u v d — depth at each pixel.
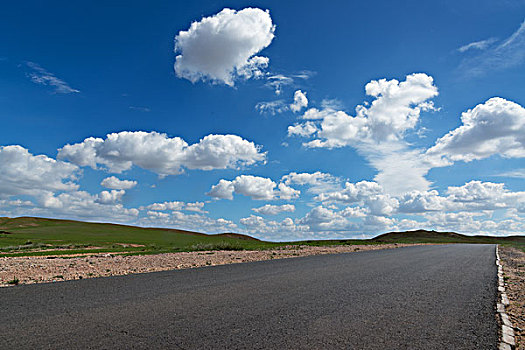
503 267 15.14
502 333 4.98
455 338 4.70
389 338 4.59
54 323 5.04
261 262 15.44
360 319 5.52
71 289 7.92
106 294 7.31
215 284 8.77
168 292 7.59
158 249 26.89
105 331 4.66
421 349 4.22
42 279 9.71
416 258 18.70
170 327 4.88
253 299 6.91
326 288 8.37
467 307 6.61
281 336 4.55
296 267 13.21
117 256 18.98
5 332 4.60
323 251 25.45
